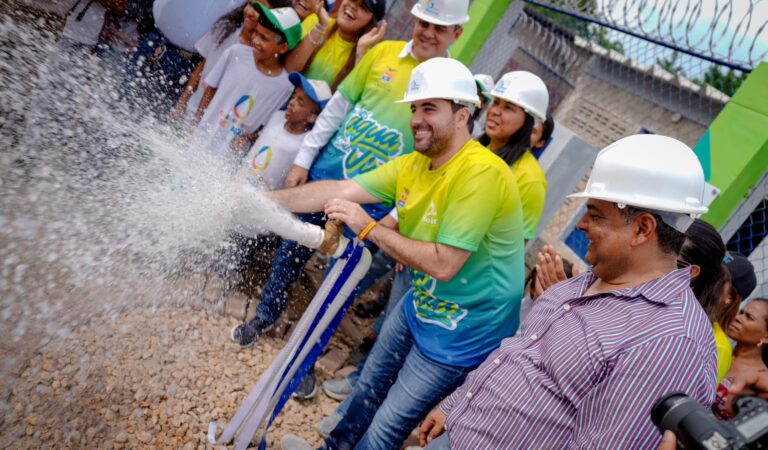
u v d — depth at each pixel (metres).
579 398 1.64
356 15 3.82
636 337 1.54
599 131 5.46
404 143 3.31
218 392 3.07
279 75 3.94
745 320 2.79
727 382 2.77
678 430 1.28
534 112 3.09
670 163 1.63
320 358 3.74
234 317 3.62
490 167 2.30
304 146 3.62
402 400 2.50
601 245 1.72
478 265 2.39
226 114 3.90
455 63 2.42
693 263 2.21
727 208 3.32
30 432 2.42
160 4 4.03
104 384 2.80
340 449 2.83
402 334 2.75
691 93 4.35
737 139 3.29
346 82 3.51
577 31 5.51
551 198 4.31
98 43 4.39
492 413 1.84
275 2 4.01
